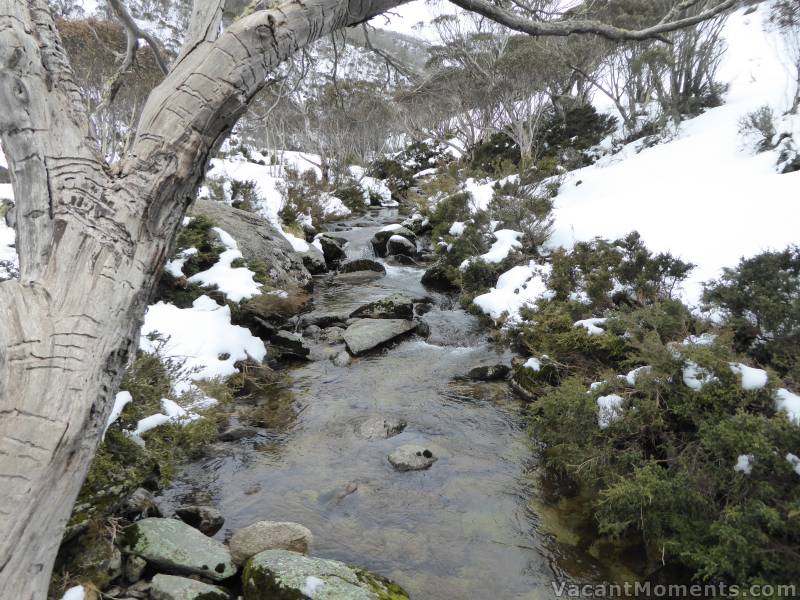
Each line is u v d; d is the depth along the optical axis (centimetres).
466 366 729
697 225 938
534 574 354
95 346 126
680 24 252
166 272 832
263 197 1451
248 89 153
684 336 497
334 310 977
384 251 1499
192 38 153
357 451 520
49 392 117
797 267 489
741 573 302
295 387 674
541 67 1895
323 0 165
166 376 554
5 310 120
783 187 951
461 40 2141
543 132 2194
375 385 678
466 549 381
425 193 2575
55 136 133
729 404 385
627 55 1881
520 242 1101
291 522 405
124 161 143
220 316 777
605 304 687
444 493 451
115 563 325
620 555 369
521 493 449
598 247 818
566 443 462
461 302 999
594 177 1551
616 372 558
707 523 339
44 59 136
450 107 2530
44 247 129
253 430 561
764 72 2033
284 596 301
